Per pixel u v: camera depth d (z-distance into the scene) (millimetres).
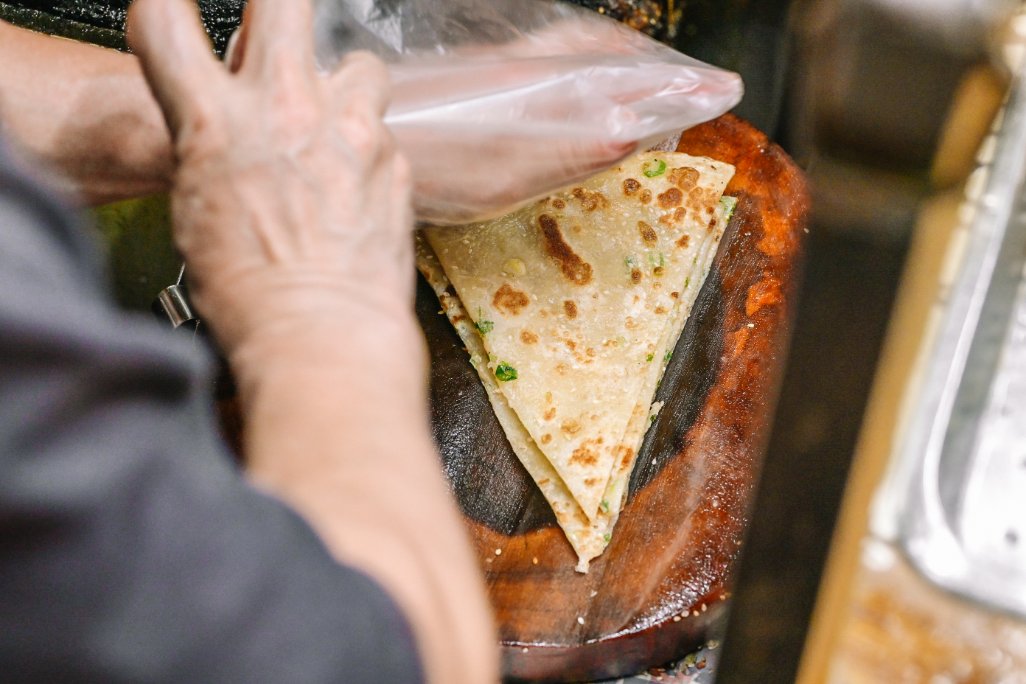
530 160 871
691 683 883
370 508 618
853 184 794
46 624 414
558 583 888
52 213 404
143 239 955
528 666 881
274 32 774
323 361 725
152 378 436
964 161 792
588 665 882
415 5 887
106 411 417
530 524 902
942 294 808
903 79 771
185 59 769
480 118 866
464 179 872
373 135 772
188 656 441
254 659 454
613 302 933
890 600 784
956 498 818
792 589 790
